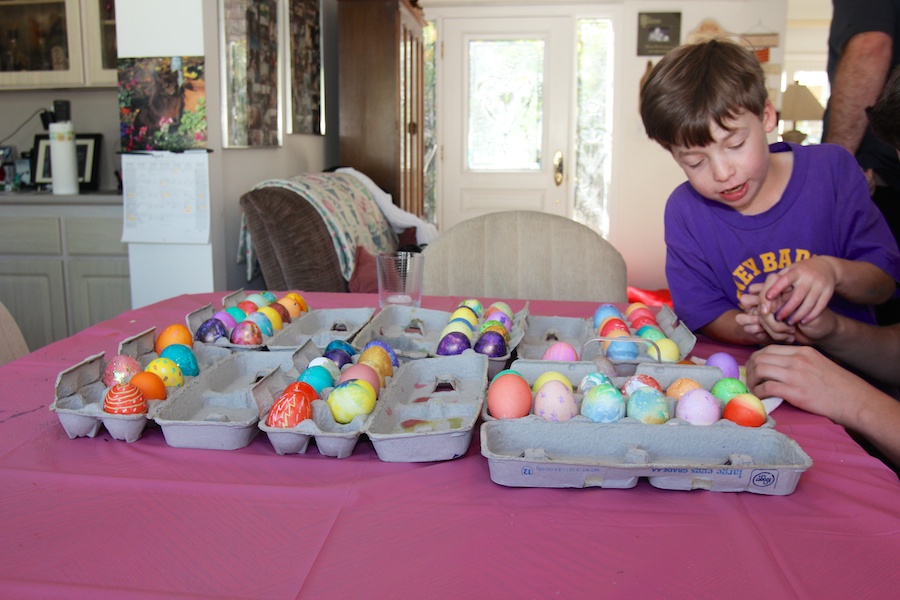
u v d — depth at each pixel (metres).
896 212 1.66
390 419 0.73
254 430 0.74
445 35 4.80
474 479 0.65
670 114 0.95
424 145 4.54
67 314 2.85
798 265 0.97
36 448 0.71
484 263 1.70
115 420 0.71
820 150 1.19
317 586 0.49
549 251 1.69
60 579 0.49
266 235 2.60
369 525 0.57
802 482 0.64
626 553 0.53
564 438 0.67
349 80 3.48
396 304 1.23
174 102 2.36
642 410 0.70
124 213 2.42
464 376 0.87
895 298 1.16
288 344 0.99
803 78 6.12
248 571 0.50
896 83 0.91
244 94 2.70
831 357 1.10
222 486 0.62
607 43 4.80
